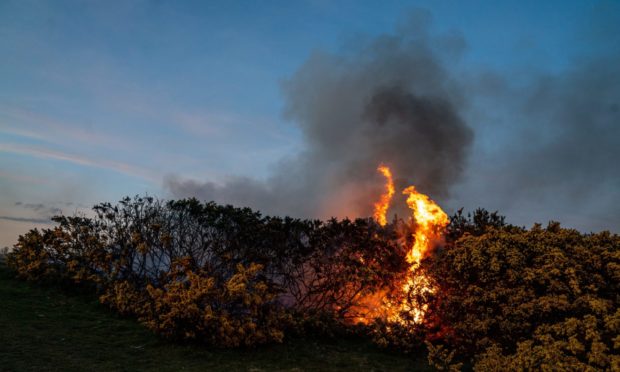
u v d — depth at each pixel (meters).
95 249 12.16
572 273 7.64
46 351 7.66
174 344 8.94
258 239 11.41
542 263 8.27
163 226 11.86
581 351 6.71
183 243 11.68
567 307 7.32
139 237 11.62
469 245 9.16
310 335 10.59
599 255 8.05
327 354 9.46
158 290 9.60
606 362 6.28
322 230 11.52
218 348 9.04
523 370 6.96
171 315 8.88
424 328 10.02
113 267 12.01
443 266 9.73
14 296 11.07
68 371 6.90
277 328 9.99
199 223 11.55
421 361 9.38
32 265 12.38
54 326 9.21
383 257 11.32
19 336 8.23
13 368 6.68
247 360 8.59
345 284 11.02
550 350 6.73
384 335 10.17
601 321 6.84
